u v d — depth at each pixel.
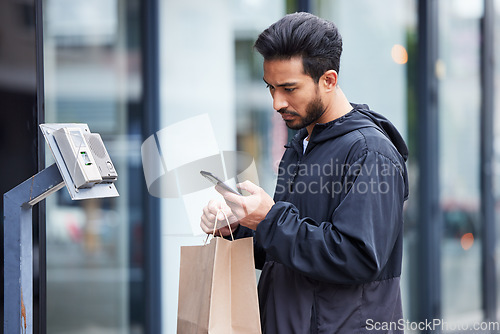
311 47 2.72
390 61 7.23
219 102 5.89
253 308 2.80
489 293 8.23
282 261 2.70
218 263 2.78
